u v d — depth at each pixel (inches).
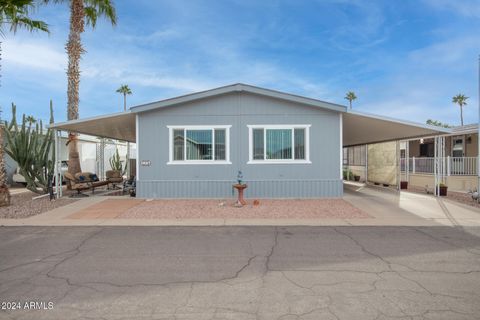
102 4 605.3
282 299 142.4
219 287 155.9
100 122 480.1
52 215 343.9
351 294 147.2
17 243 237.1
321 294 147.4
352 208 380.2
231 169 458.9
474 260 195.3
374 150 697.6
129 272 176.7
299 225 297.3
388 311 130.9
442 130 436.1
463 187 566.9
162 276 170.6
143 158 460.1
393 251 214.8
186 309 133.5
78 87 594.6
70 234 264.8
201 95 448.8
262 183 457.7
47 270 179.8
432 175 621.3
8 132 476.4
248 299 142.6
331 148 456.4
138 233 268.1
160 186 459.5
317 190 458.3
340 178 458.0
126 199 455.5
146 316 127.8
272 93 447.2
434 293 148.0
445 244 232.5
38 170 506.6
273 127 457.1
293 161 457.1
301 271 177.3
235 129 458.6
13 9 385.1
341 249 219.9
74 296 146.3
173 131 460.1
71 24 582.6
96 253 211.6
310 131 456.4
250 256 204.8
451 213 352.2
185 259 198.8
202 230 278.4
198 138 460.1
